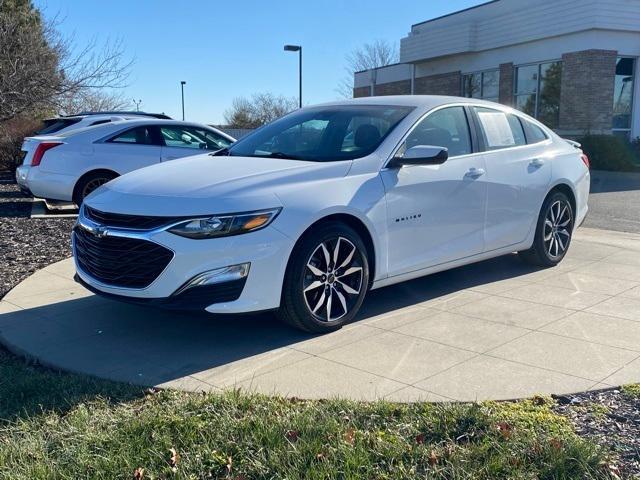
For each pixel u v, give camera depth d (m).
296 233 4.46
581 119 21.06
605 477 2.80
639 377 3.95
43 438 3.21
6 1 21.80
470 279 6.31
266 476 2.85
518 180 6.18
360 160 5.03
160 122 11.16
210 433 3.19
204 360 4.32
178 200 4.39
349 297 4.88
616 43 20.75
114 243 4.49
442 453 3.00
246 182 4.56
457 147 5.75
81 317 5.24
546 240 6.62
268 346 4.55
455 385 3.84
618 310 5.26
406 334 4.75
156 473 2.88
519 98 23.84
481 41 24.95
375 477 2.83
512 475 2.82
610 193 14.07
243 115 57.50
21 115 20.14
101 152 10.62
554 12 21.45
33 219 10.41
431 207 5.36
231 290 4.30
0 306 5.56
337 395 3.68
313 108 6.17
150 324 5.05
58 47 20.41
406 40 28.59
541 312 5.23
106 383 3.91
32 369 4.29
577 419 3.41
